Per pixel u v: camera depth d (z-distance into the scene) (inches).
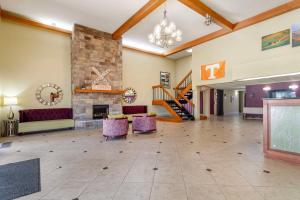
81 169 117.2
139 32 327.0
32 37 278.1
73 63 299.0
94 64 313.6
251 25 278.2
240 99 655.8
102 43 323.9
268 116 137.3
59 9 242.7
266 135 138.3
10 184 96.7
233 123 338.0
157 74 474.6
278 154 131.5
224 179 100.0
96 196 83.7
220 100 558.9
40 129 253.9
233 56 305.0
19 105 263.7
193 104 400.2
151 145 178.2
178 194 84.4
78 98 298.2
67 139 211.2
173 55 472.4
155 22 285.4
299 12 227.0
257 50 270.8
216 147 167.6
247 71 277.7
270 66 249.3
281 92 369.7
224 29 309.6
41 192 88.0
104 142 194.2
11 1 221.6
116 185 94.4
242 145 174.4
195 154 146.6
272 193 84.4
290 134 125.9
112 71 336.8
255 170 112.3
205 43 355.9
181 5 235.5
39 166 123.1
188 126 303.6
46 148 170.7
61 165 124.9
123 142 193.2
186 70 485.1
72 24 292.5
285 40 240.2
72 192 87.7
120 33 313.6
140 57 439.5
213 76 342.0
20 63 265.9
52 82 295.0
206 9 237.8
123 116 223.3
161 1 212.7
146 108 432.8
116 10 246.5
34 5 231.5
